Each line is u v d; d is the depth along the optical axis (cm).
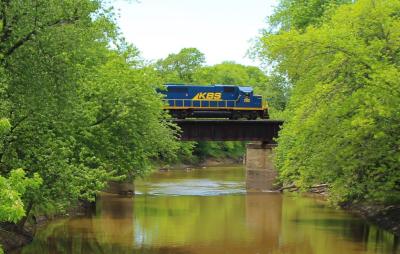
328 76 2294
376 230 3069
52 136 2059
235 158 11425
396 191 2484
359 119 1948
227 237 2902
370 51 2162
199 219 3528
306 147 2336
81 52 2158
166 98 5734
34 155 1928
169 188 5562
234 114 5872
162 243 2727
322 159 2266
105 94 2761
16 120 1902
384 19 2172
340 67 2228
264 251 2562
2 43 1792
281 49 2262
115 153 2772
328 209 4022
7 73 1811
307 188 2608
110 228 3138
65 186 1956
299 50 2211
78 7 2097
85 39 2189
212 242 2764
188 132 5281
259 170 5500
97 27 2670
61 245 2614
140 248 2594
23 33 1795
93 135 2583
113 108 2739
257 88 8081
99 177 2142
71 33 1945
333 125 2189
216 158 10800
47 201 1927
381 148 2047
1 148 1741
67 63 1923
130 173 3600
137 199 4625
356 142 2148
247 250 2583
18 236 2559
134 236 2900
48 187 1973
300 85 2472
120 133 2800
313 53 2208
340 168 2319
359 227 3170
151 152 3509
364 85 2086
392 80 1897
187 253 2506
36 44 1838
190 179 6650
